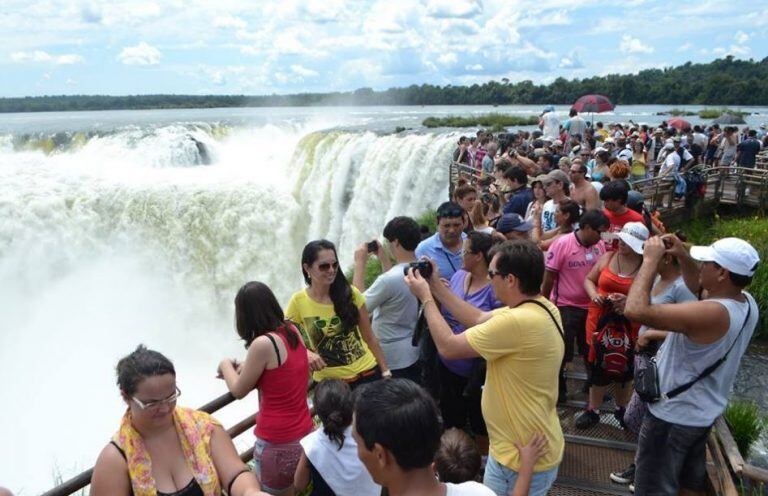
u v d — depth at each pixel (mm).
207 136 30578
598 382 5211
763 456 6113
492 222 7570
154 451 2721
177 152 28453
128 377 2611
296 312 4184
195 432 2818
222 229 22312
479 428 4621
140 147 28391
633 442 5258
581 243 5465
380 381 2186
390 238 4574
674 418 3604
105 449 2684
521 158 11820
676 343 3602
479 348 3057
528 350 3014
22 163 26016
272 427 3518
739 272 3338
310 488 3375
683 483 3793
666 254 4309
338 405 3188
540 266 3061
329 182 23406
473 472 2947
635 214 6578
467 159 17703
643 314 3400
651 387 3674
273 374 3447
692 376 3523
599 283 5145
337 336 4145
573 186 8375
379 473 2143
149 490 2648
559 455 3227
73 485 3047
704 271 3494
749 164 16156
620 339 4980
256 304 3457
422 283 3395
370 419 2074
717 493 4094
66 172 24594
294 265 22812
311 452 3256
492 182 10336
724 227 12617
